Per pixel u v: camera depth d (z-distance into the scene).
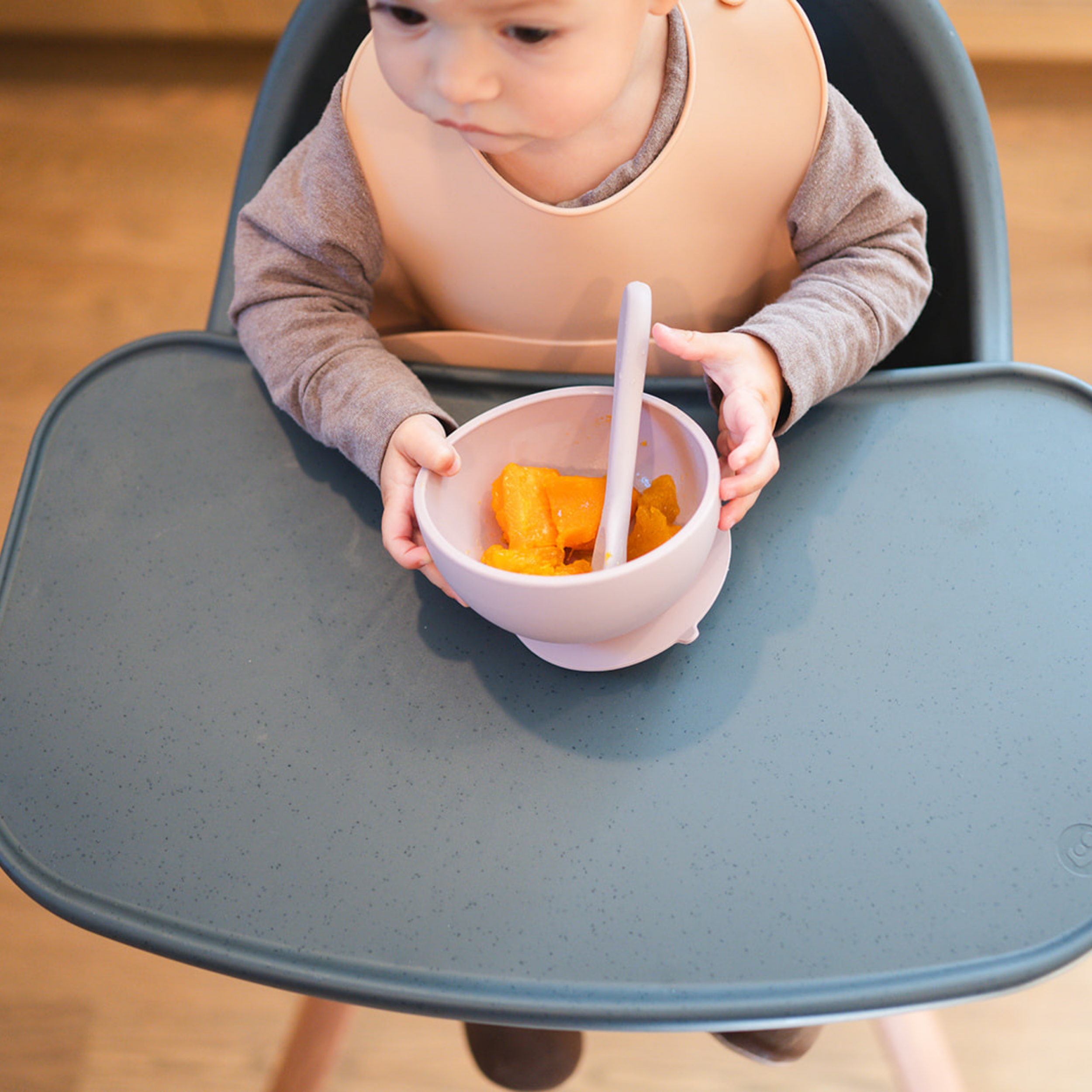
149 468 0.73
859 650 0.61
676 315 0.80
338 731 0.61
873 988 0.51
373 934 0.54
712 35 0.69
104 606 0.67
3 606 0.68
